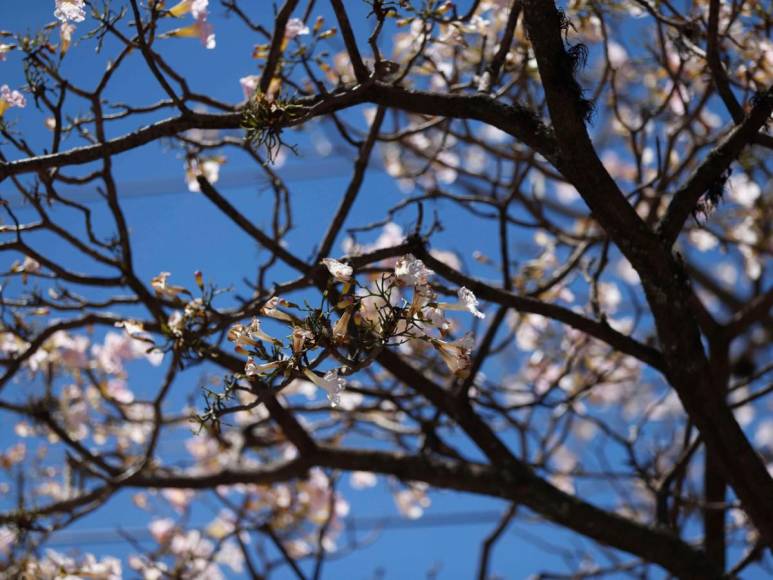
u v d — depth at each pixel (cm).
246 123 288
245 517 574
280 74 385
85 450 475
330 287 255
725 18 414
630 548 414
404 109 316
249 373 250
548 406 445
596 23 456
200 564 582
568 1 403
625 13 409
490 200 442
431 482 441
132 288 399
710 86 430
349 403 567
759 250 567
